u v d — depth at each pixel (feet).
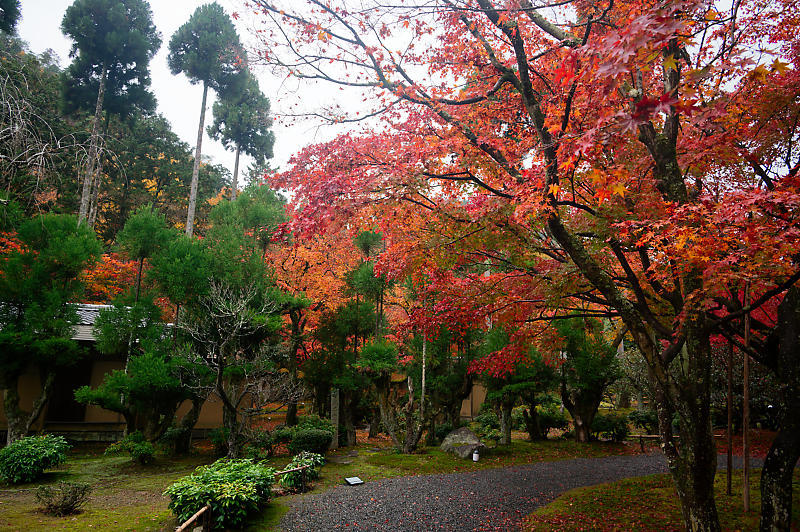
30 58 52.11
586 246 23.17
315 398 56.49
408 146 22.34
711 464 17.48
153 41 76.48
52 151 27.73
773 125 20.06
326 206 19.16
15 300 39.55
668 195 19.22
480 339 51.70
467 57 23.90
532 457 45.37
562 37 19.99
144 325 43.55
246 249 47.60
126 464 39.45
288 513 26.20
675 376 20.77
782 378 19.42
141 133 95.30
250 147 93.30
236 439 39.52
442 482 34.45
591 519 24.43
